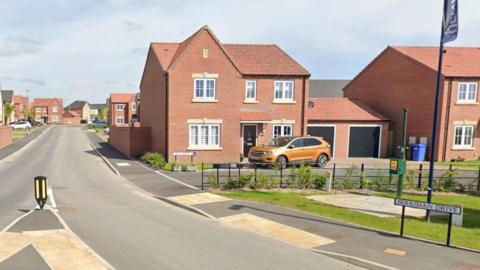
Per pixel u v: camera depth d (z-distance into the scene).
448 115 26.30
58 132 58.53
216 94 23.70
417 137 27.78
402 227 8.67
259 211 11.16
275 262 7.12
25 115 93.44
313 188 15.30
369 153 28.73
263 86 26.47
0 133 32.91
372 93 32.84
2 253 7.37
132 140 27.44
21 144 37.22
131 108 79.62
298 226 9.57
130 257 7.33
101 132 59.66
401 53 29.30
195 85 23.38
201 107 23.52
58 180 17.72
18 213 11.02
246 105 26.28
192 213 11.25
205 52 23.39
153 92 27.14
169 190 14.87
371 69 33.00
